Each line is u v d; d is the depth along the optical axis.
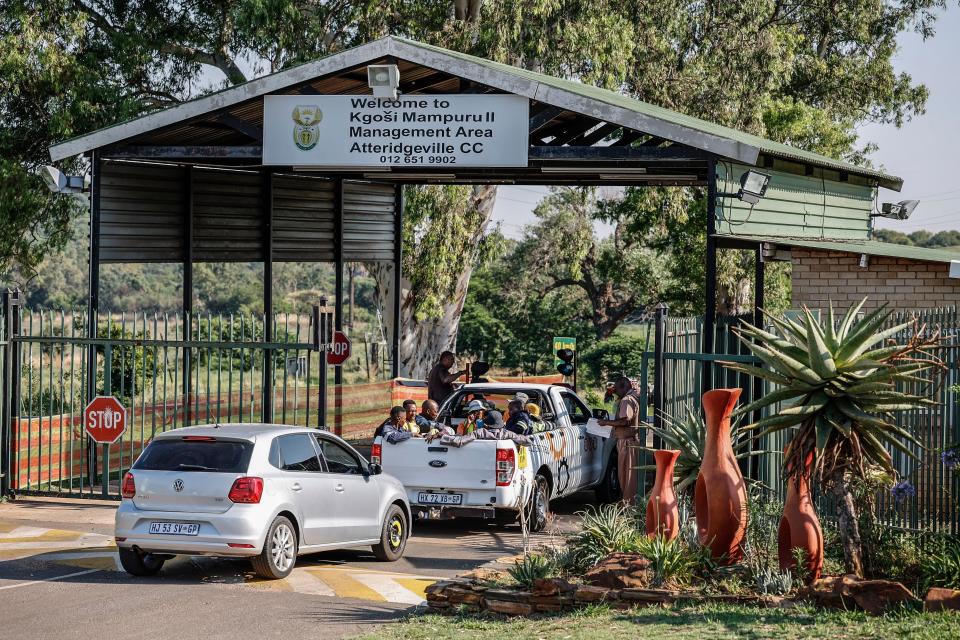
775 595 9.27
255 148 18.31
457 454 14.16
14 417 17.48
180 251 21.70
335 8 32.12
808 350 9.52
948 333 10.82
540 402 16.03
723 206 16.66
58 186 19.20
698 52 37.34
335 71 17.66
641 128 16.34
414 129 17.50
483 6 30.86
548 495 15.27
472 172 23.66
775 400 9.78
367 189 27.12
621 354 59.28
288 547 11.60
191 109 18.39
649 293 50.28
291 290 99.69
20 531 14.60
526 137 17.12
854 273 19.77
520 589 9.88
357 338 73.12
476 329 65.19
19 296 17.52
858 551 9.59
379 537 12.82
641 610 9.16
